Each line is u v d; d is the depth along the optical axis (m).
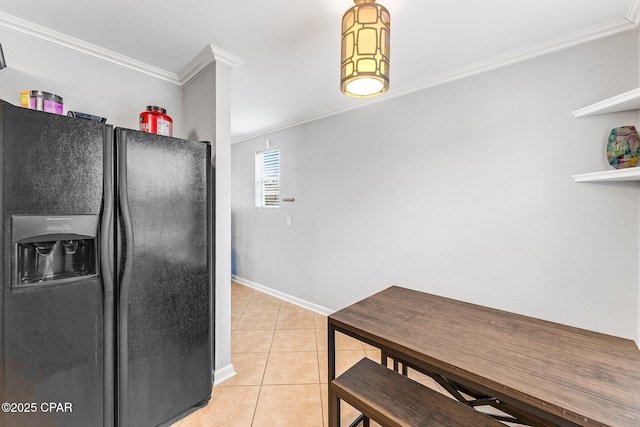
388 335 1.16
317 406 1.79
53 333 1.21
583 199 1.73
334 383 1.28
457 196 2.22
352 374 1.35
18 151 1.11
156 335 1.51
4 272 1.09
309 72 2.20
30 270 1.21
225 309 2.06
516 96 1.94
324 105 2.93
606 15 1.51
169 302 1.57
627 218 1.61
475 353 1.02
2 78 1.53
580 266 1.75
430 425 1.02
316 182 3.29
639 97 1.33
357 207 2.89
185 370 1.64
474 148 2.13
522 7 1.45
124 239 1.39
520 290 1.96
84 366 1.29
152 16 1.53
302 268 3.51
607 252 1.67
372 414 1.12
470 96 2.13
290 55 1.94
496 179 2.04
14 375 1.12
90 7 1.45
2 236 1.09
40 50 1.65
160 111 1.75
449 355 1.01
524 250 1.94
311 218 3.37
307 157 3.39
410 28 1.63
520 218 1.95
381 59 1.13
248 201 4.32
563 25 1.61
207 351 1.76
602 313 1.69
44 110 1.34
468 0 1.40
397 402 1.15
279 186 3.78
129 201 1.40
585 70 1.70
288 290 3.71
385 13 1.16
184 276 1.63
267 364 2.26
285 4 1.43
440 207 2.32
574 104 1.74
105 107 1.90
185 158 1.64
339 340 2.67
